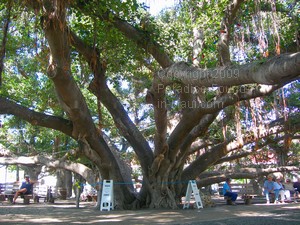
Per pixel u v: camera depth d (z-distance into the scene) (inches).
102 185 575.5
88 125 494.9
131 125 589.9
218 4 432.8
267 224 331.3
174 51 573.9
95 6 421.1
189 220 374.0
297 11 501.4
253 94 376.8
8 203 753.0
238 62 488.1
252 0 436.1
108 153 562.9
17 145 912.3
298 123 578.2
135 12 480.7
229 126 644.7
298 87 635.5
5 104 464.1
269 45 484.7
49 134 882.1
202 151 741.9
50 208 594.6
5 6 395.9
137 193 608.4
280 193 703.1
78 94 437.4
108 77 646.5
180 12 585.6
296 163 934.4
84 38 506.0
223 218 389.4
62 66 368.2
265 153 847.7
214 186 1403.8
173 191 593.6
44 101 687.1
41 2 326.3
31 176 1152.2
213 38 529.3
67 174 1213.7
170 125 679.7
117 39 501.0
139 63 576.1
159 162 564.1
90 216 438.9
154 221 371.2
